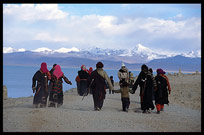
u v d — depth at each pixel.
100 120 16.95
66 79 22.39
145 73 21.39
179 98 35.44
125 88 22.06
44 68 21.05
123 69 22.69
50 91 21.80
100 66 21.89
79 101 28.73
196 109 24.84
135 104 27.25
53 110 19.09
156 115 20.36
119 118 17.88
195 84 56.06
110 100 30.11
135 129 15.41
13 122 15.52
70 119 16.72
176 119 18.98
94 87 21.72
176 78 72.31
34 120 16.06
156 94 21.72
